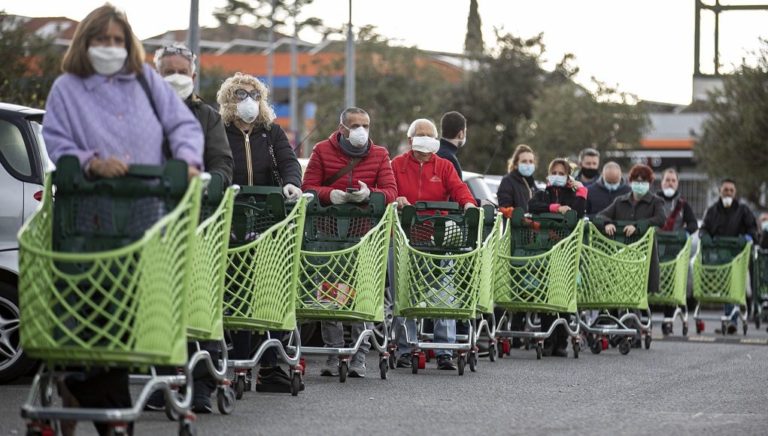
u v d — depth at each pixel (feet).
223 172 58.70
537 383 74.18
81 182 43.83
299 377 65.98
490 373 80.12
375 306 71.41
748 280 153.17
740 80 277.03
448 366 81.05
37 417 43.04
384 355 74.95
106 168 43.37
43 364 45.47
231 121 68.90
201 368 56.90
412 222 77.05
